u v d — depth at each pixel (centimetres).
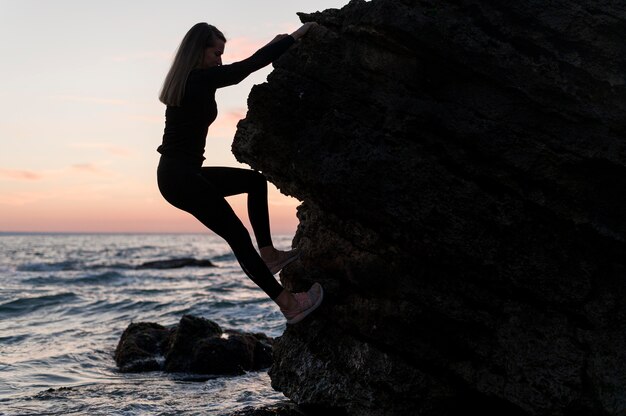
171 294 2041
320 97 461
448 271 455
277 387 546
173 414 616
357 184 441
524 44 440
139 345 955
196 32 427
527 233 438
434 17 437
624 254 435
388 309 470
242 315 1447
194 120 424
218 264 4428
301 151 458
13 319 1469
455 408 482
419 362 474
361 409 486
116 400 683
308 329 525
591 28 424
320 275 504
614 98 420
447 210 434
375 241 466
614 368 427
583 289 437
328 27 480
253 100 472
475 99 438
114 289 2292
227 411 625
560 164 423
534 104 426
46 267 3900
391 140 443
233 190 471
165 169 423
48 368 897
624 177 423
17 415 619
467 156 437
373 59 454
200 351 866
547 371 434
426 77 448
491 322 451
